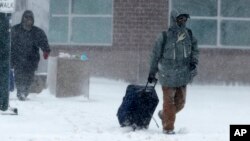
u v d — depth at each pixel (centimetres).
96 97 3384
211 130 2258
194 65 2148
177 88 2150
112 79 4388
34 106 2783
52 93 3369
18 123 2225
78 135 1947
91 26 4484
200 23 4459
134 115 2152
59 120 2364
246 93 3988
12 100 3025
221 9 4472
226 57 4406
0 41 2447
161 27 4403
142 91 2148
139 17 4409
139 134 2014
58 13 4534
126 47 4409
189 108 3016
